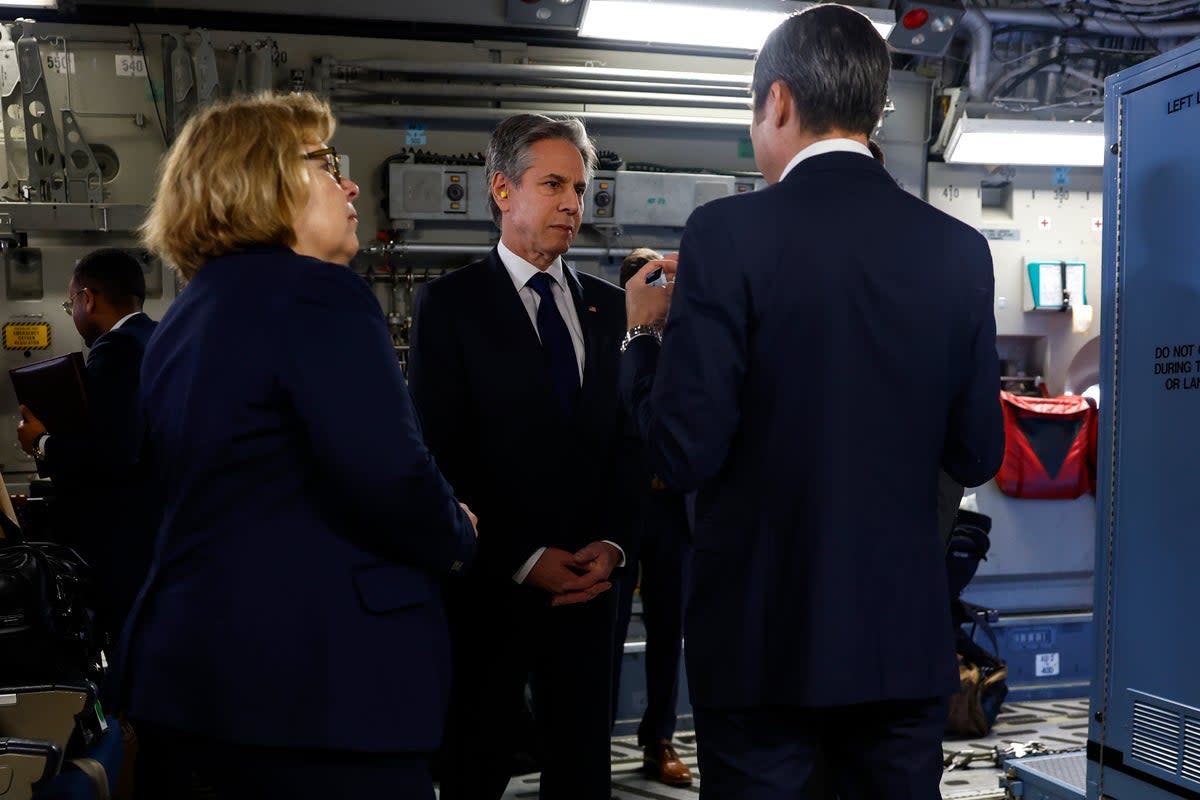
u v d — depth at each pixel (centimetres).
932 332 167
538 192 251
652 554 400
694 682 176
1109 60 572
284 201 157
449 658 163
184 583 150
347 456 145
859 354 164
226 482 149
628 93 501
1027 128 520
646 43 512
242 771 149
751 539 168
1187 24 557
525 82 496
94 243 464
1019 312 564
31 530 422
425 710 154
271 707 145
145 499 358
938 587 170
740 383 169
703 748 178
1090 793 249
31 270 464
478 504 247
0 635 251
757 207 168
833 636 160
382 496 147
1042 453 534
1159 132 229
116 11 465
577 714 245
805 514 163
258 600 146
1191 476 221
